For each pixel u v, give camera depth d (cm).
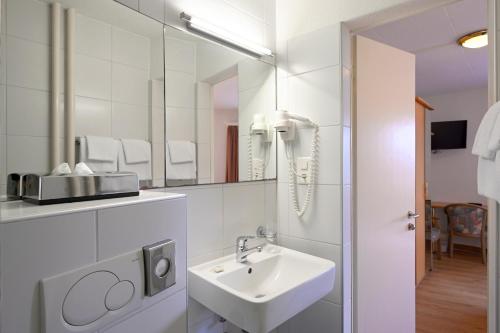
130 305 71
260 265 135
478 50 273
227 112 143
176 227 84
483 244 363
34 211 59
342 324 144
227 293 100
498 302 110
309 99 153
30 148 83
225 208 140
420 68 323
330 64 145
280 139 167
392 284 182
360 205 159
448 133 431
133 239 72
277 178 169
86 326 62
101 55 98
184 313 86
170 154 118
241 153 149
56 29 88
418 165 296
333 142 144
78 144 92
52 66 87
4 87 78
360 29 150
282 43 166
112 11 100
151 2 112
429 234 345
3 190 77
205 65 133
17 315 53
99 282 65
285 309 100
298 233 159
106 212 67
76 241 61
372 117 166
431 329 223
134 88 107
